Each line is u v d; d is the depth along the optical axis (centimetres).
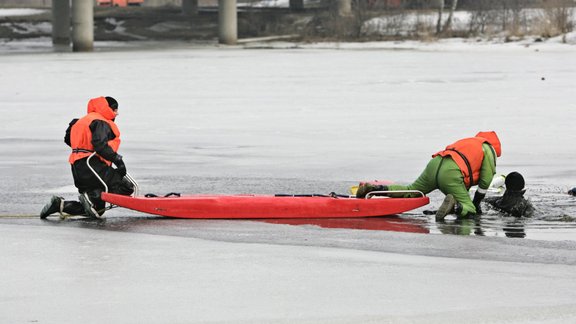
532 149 5003
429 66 12600
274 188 3834
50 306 2089
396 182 3966
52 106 7712
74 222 3139
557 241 2803
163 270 2428
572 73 10944
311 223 3128
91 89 9394
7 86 9875
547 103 7550
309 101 7975
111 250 2675
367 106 7538
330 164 4534
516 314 2019
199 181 4028
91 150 3206
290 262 2522
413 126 6162
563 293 2194
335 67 12569
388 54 15912
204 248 2708
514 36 18900
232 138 5628
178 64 13600
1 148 5209
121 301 2130
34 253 2631
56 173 4284
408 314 2023
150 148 5181
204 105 7694
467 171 3203
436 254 2627
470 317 1998
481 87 9181
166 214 3178
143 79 10700
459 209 3219
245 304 2103
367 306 2086
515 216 3244
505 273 2395
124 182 3259
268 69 12269
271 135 5766
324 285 2273
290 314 2025
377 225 3086
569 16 19375
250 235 2908
